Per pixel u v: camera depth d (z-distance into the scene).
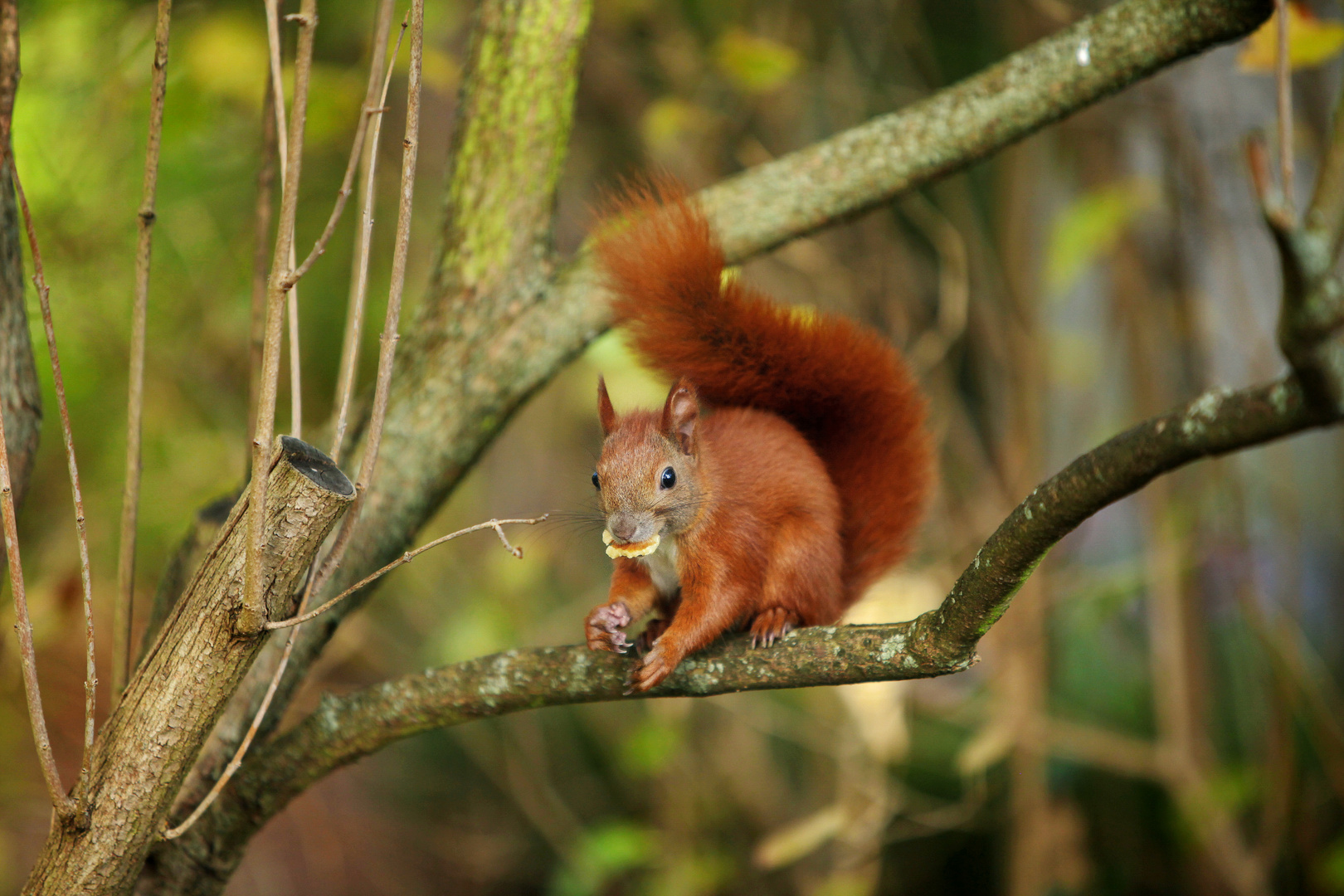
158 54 4.55
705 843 11.77
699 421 6.08
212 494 10.40
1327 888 10.31
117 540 10.95
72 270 9.62
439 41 10.96
